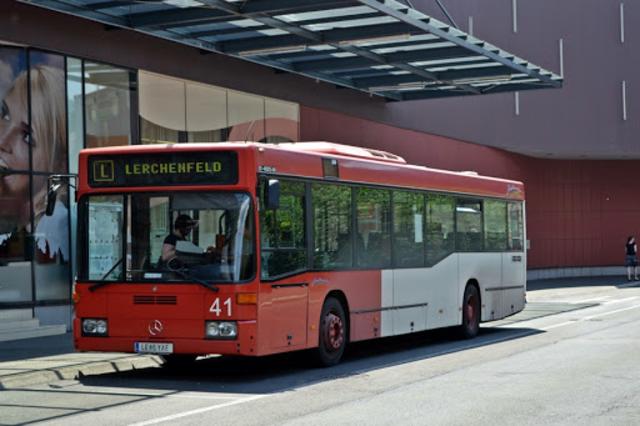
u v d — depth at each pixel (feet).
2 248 69.67
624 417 36.70
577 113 156.46
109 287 47.26
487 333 75.56
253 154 46.91
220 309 45.73
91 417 37.06
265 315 46.93
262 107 95.45
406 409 38.68
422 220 64.28
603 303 110.83
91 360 53.47
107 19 70.33
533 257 165.27
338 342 54.03
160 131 82.69
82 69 75.66
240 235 46.24
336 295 54.70
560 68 155.43
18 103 70.85
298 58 87.76
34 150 71.92
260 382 47.37
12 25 69.77
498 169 150.51
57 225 73.56
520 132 151.02
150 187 47.42
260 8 67.67
